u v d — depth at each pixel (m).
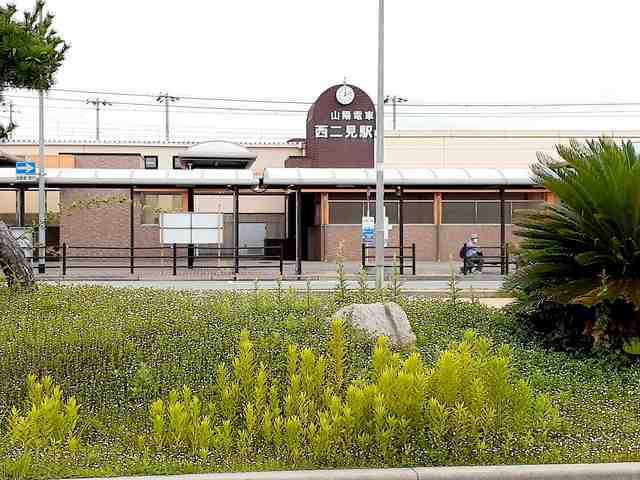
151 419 7.20
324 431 6.52
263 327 10.36
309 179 31.08
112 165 39.62
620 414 7.95
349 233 38.12
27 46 11.89
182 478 6.04
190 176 32.12
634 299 9.91
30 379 7.46
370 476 6.12
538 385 8.94
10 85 12.44
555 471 6.28
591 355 10.32
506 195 39.38
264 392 7.44
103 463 6.46
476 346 8.20
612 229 10.59
